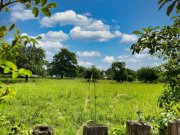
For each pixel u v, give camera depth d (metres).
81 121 13.05
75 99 25.02
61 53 127.44
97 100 22.09
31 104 19.19
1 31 1.59
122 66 114.50
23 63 72.12
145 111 13.68
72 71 127.94
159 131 4.04
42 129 2.17
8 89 1.87
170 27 3.79
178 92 5.16
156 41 3.87
